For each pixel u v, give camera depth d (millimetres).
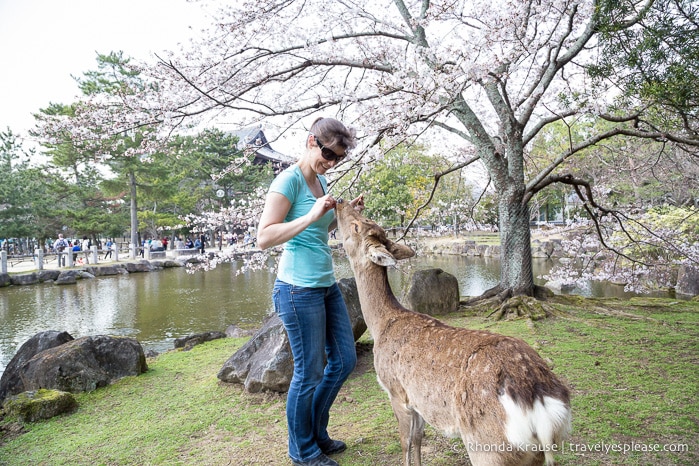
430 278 7543
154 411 4102
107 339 5113
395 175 20516
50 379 4656
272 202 2615
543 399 1779
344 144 2709
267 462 2953
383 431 3264
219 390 4441
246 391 4234
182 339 6984
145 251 25906
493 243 26578
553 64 7121
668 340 5328
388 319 2564
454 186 21609
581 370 4312
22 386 4797
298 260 2717
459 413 1977
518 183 7688
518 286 7617
